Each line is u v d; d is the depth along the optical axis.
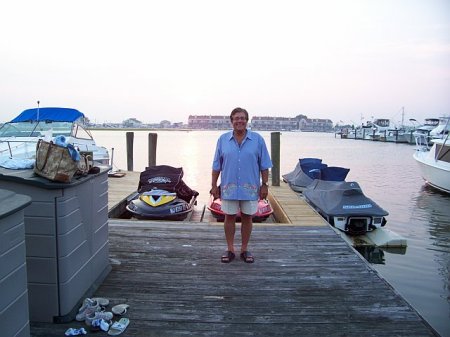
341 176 11.65
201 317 3.15
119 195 8.99
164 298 3.46
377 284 3.80
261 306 3.35
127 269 4.09
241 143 4.17
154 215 6.89
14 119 11.67
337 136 115.94
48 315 3.05
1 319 2.12
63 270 3.04
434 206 12.88
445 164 15.59
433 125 58.94
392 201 13.76
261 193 4.40
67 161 2.94
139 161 27.09
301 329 3.01
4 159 3.54
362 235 8.22
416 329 3.02
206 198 12.02
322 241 5.12
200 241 5.04
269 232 5.52
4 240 2.13
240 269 4.15
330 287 3.73
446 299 5.76
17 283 2.27
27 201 2.32
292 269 4.16
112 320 3.08
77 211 3.24
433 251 7.95
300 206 8.06
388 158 32.78
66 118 11.72
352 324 3.08
